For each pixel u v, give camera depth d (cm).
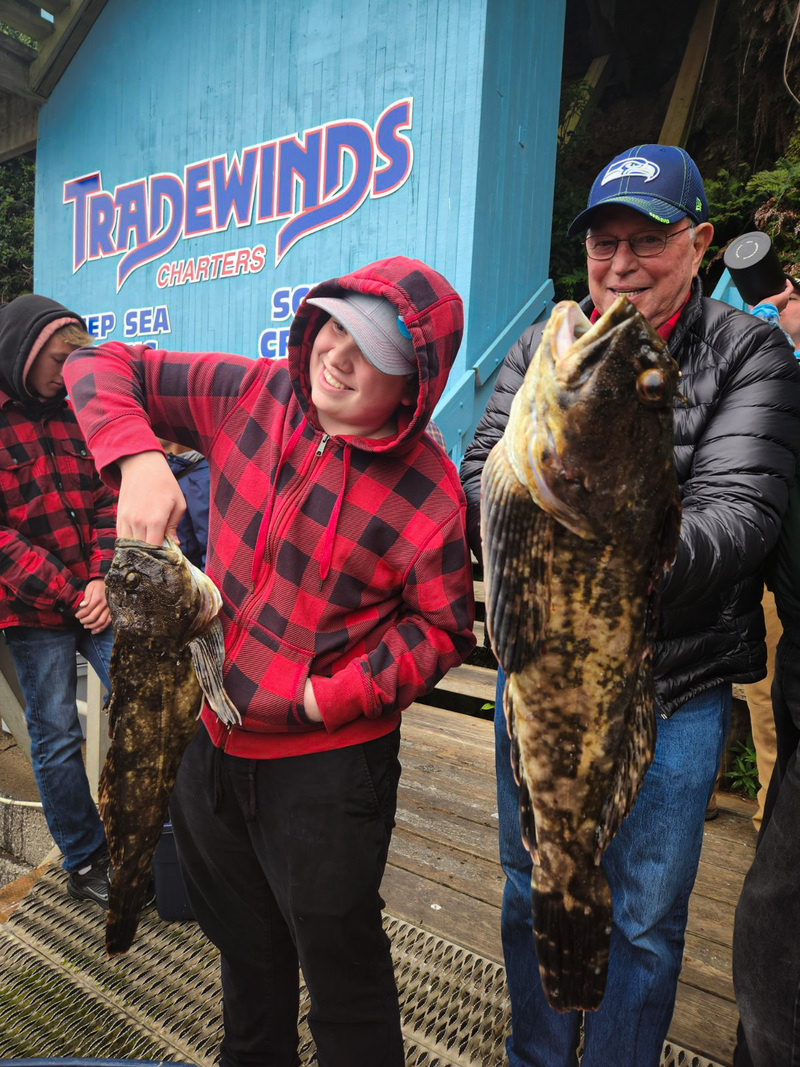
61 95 727
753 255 287
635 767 122
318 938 144
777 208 600
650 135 852
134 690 140
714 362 152
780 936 129
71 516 286
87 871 285
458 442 467
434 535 142
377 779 149
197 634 141
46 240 773
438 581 143
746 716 352
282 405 152
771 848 133
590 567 112
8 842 386
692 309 159
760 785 310
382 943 155
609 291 164
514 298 523
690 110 745
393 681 141
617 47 873
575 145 773
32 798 417
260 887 161
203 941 258
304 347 142
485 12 454
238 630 148
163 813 146
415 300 128
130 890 144
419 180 493
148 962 249
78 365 156
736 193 658
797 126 656
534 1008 175
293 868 145
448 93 473
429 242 491
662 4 847
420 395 132
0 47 708
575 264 725
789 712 154
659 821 155
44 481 279
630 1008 158
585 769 121
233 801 153
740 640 158
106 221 709
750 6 673
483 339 494
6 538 268
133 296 694
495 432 184
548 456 104
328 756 145
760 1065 135
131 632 138
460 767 359
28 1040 221
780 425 140
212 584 145
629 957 158
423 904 260
